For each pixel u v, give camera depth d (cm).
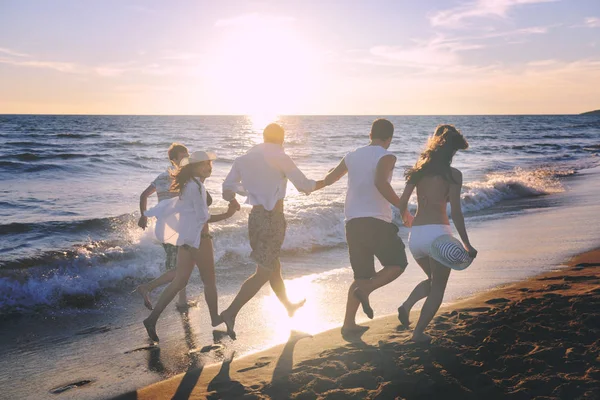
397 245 416
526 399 293
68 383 375
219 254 752
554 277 592
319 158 2798
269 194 425
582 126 9662
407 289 590
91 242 801
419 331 388
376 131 416
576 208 1181
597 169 2177
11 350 443
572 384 301
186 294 601
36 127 6969
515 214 1145
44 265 656
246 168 426
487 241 844
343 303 552
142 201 505
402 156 3002
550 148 3759
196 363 397
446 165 377
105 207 1177
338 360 370
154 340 435
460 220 371
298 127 9244
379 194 411
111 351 436
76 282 616
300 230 889
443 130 385
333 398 307
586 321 400
